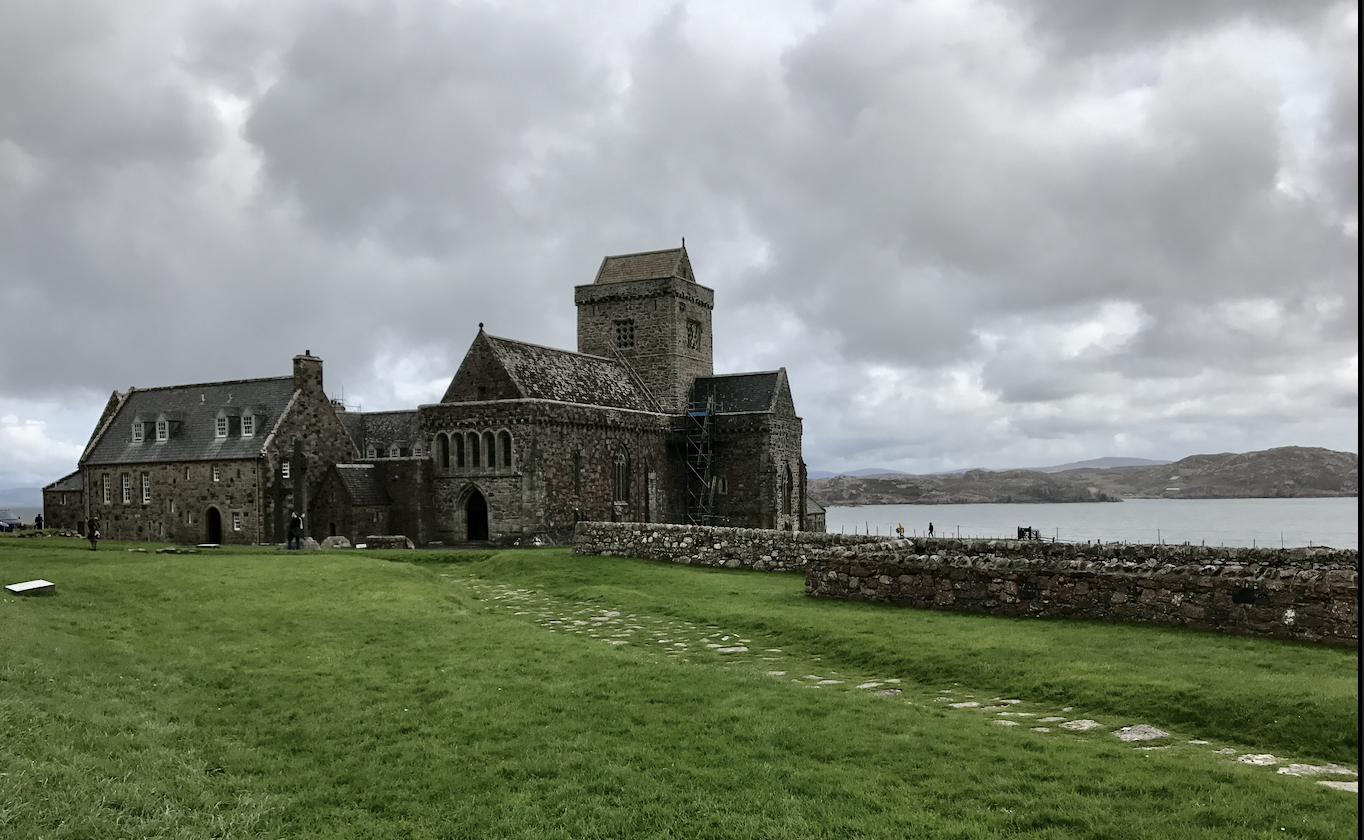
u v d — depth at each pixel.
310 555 45.00
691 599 29.34
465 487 63.91
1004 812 10.74
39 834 9.88
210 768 13.28
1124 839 9.91
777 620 23.80
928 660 18.73
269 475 64.44
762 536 37.72
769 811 11.05
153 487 69.50
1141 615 21.91
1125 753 12.68
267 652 20.77
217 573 33.19
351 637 22.47
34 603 24.88
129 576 31.31
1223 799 10.76
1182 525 199.88
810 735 13.62
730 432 76.69
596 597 31.12
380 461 66.88
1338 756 12.71
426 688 17.20
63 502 83.12
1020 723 14.80
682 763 12.70
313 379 68.38
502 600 32.62
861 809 10.97
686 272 87.25
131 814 11.02
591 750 13.35
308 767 13.41
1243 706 14.27
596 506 67.50
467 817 11.28
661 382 83.19
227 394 71.06
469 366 65.75
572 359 75.12
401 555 50.22
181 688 17.53
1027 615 23.59
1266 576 20.30
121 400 78.81
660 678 17.45
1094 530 176.38
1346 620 18.69
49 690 15.42
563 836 10.66
